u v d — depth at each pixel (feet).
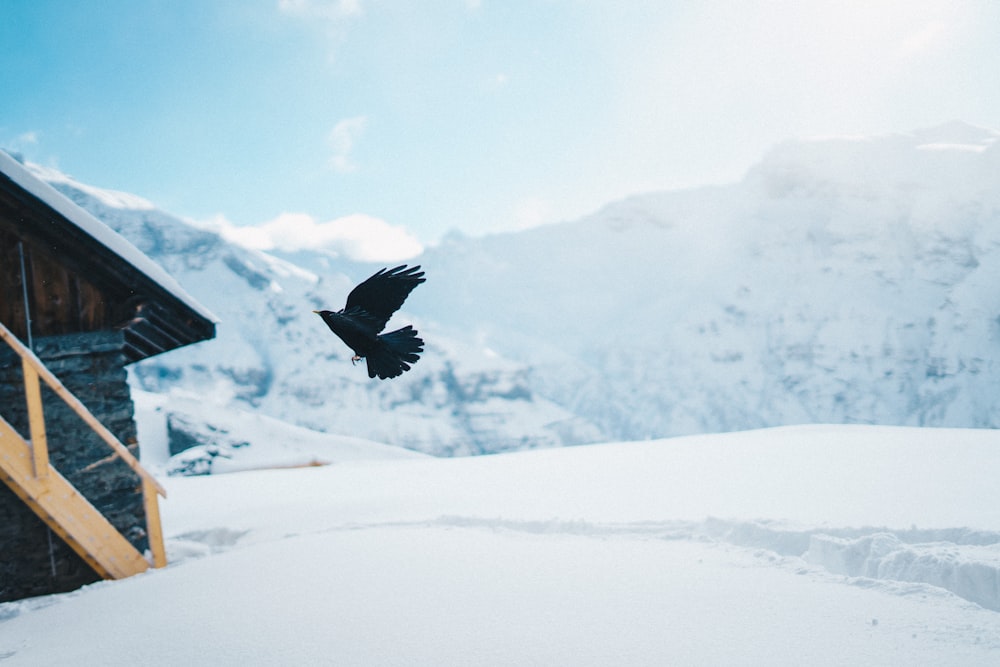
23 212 36.88
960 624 16.53
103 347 39.17
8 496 36.32
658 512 32.17
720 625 17.30
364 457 269.23
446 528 32.17
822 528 24.98
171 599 23.97
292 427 282.97
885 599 18.63
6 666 19.63
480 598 20.63
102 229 38.14
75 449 37.65
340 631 18.60
